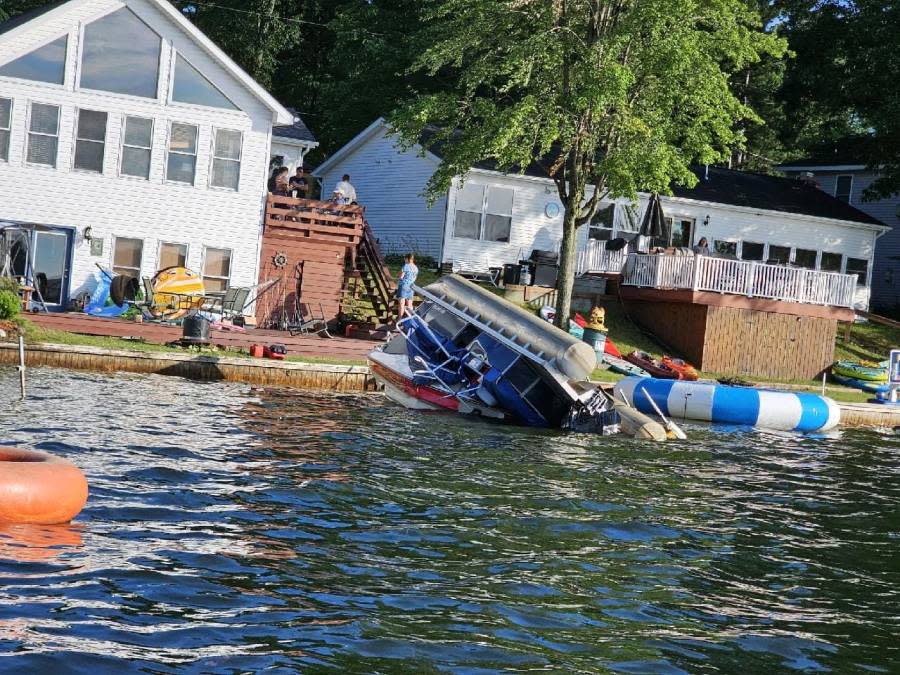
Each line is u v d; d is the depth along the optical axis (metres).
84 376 21.56
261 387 23.38
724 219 41.22
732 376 32.91
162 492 11.91
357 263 33.44
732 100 28.75
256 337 26.38
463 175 31.05
